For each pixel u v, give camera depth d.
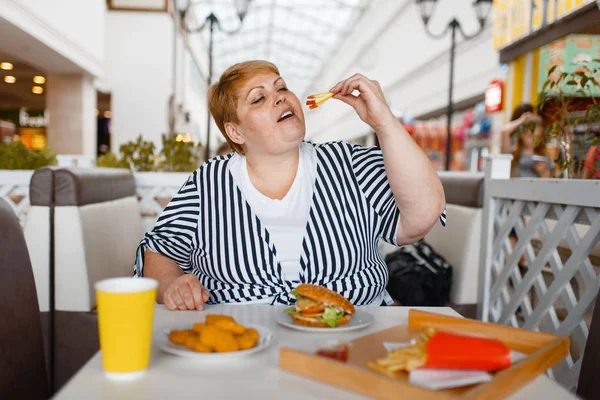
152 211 3.08
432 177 1.26
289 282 1.34
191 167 3.50
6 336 1.01
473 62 7.74
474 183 2.30
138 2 10.68
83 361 2.03
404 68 11.64
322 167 1.42
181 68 12.46
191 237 1.41
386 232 1.42
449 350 0.69
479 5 4.72
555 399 0.67
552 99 2.11
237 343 0.81
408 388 0.61
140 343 0.72
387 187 1.41
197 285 1.15
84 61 8.91
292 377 0.73
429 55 9.83
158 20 10.74
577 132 2.07
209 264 1.38
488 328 0.86
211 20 5.05
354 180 1.42
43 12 7.11
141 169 3.45
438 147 9.92
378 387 0.64
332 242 1.35
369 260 1.42
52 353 2.02
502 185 2.07
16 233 1.13
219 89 1.37
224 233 1.36
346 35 16.91
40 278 2.01
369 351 0.79
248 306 1.16
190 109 14.88
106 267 2.23
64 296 2.01
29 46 7.41
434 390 0.60
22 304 1.09
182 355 0.81
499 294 2.12
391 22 12.69
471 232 2.26
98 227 2.19
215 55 19.80
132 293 0.70
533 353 0.74
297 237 1.35
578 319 1.58
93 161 4.07
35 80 10.86
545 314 1.76
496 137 6.29
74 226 2.01
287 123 1.30
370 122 1.22
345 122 18.19
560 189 1.64
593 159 1.89
